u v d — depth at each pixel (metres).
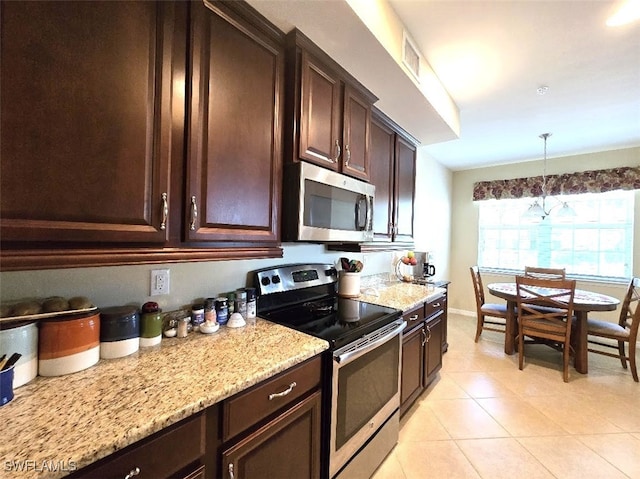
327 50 1.43
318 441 1.18
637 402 2.21
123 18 0.81
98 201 0.77
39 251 0.69
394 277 3.14
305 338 1.21
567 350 2.54
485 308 3.46
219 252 1.10
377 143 2.11
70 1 0.71
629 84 2.13
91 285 1.05
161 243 0.92
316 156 1.46
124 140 0.81
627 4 1.39
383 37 1.40
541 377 2.61
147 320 1.08
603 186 3.62
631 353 2.57
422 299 2.09
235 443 0.86
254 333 1.27
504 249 4.50
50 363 0.84
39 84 0.67
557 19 1.50
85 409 0.70
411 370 2.01
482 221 4.70
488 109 2.57
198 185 1.00
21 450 0.57
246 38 1.17
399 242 2.49
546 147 3.60
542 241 4.18
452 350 3.24
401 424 1.95
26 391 0.77
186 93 0.97
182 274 1.32
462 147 3.68
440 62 1.92
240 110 1.15
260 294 1.59
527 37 1.65
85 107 0.74
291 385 1.04
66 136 0.71
